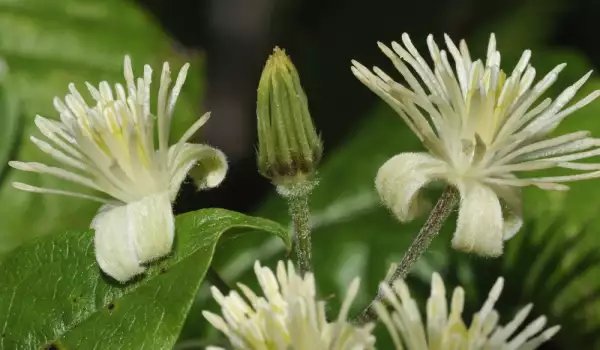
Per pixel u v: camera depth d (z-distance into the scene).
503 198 0.14
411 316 0.13
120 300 0.14
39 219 0.17
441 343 0.13
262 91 0.14
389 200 0.14
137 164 0.14
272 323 0.13
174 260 0.14
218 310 0.17
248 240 0.17
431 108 0.14
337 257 0.17
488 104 0.14
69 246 0.14
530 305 0.13
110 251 0.14
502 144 0.14
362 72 0.14
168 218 0.14
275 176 0.14
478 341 0.13
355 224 0.17
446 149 0.14
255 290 0.17
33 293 0.14
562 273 0.17
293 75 0.14
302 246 0.15
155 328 0.14
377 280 0.17
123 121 0.14
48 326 0.14
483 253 0.14
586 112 0.17
